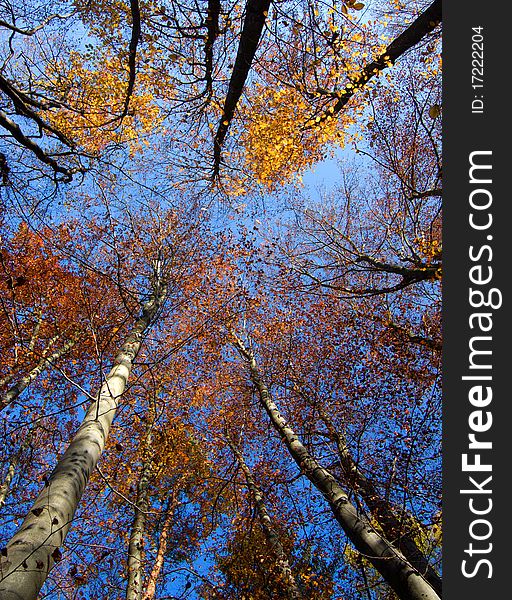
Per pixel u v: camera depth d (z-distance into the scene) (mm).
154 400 7176
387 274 11484
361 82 7469
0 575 2664
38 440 9336
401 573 4887
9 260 9844
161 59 8117
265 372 11242
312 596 7793
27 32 5598
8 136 5926
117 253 5422
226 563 9898
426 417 7270
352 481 6574
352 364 10453
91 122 8562
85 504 8523
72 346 10719
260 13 6328
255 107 9211
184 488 11133
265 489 9016
